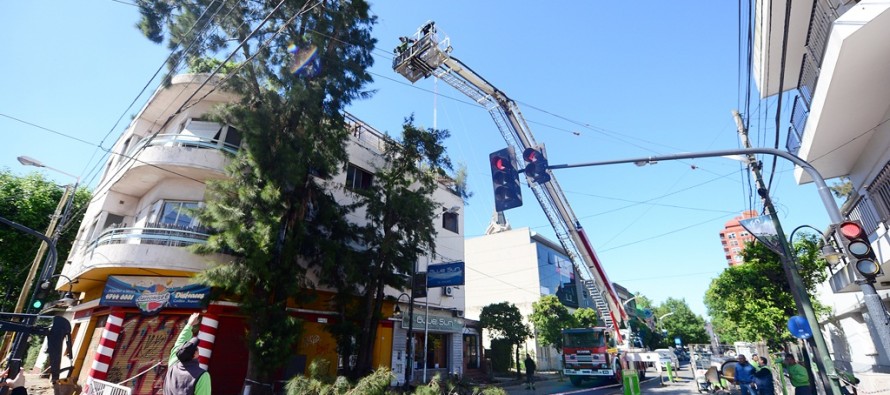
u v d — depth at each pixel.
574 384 20.30
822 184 6.50
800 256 15.00
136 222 14.41
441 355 19.56
